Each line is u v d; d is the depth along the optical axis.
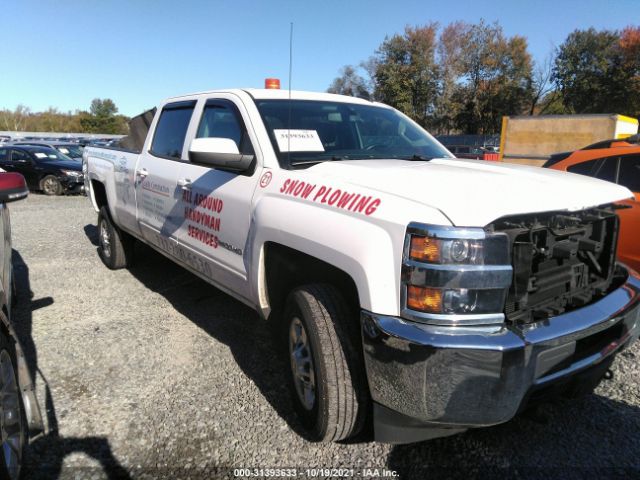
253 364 3.41
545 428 2.69
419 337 1.90
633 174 4.66
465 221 1.92
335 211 2.32
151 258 6.15
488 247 1.92
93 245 7.10
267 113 3.21
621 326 2.39
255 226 2.81
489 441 2.59
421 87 39.16
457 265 1.90
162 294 4.84
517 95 39.62
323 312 2.36
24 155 14.48
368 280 2.07
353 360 2.30
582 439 2.60
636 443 2.57
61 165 14.05
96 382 3.14
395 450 2.52
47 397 2.95
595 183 2.55
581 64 37.56
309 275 2.70
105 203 5.76
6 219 3.34
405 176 2.36
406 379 1.96
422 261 1.93
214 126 3.55
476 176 2.39
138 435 2.61
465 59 39.56
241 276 3.05
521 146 14.14
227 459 2.45
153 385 3.12
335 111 3.54
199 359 3.47
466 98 40.34
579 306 2.30
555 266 2.27
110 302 4.61
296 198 2.58
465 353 1.86
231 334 3.90
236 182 3.08
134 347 3.64
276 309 2.96
